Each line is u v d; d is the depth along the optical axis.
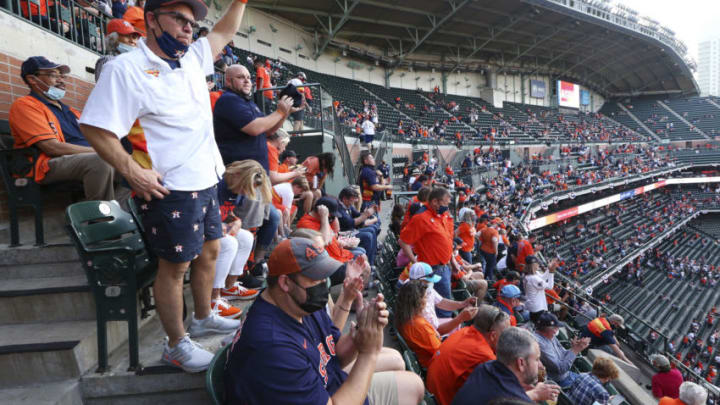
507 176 27.30
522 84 44.47
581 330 7.53
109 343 2.36
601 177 34.25
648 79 53.88
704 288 27.59
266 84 8.34
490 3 27.58
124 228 2.46
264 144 3.16
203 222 2.10
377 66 33.19
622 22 39.94
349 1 23.98
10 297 2.40
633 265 29.86
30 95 3.08
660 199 43.06
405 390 2.41
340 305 2.27
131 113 1.80
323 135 7.12
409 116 30.30
